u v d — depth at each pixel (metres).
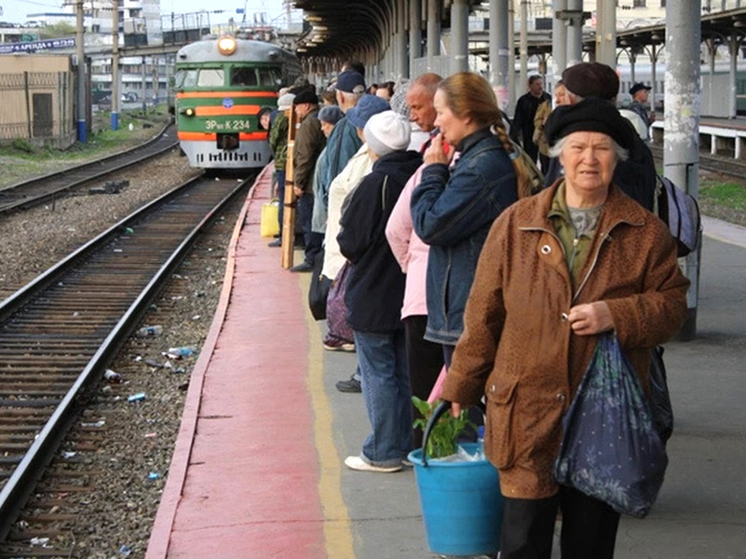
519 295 4.22
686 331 10.05
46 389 10.84
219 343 10.82
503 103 19.09
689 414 7.86
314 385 9.15
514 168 5.32
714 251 15.38
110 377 11.07
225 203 26.89
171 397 10.48
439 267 5.47
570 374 4.17
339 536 5.98
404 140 6.66
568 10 16.97
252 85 33.28
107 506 7.80
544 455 4.23
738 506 6.16
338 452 7.41
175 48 94.94
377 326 6.75
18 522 7.53
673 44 9.76
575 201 4.24
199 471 7.11
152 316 14.30
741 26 46.97
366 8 40.56
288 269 14.89
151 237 21.22
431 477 5.01
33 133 51.16
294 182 14.44
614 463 4.08
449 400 4.43
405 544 5.85
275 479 6.91
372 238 6.62
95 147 54.75
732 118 51.00
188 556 5.81
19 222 23.52
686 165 9.82
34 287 15.34
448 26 29.78
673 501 6.25
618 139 4.15
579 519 4.39
